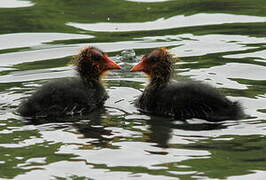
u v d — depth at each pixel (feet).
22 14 79.05
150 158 40.01
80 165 39.24
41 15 78.54
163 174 37.88
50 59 62.95
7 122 46.60
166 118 47.47
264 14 76.23
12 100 51.60
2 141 42.88
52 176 37.99
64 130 44.83
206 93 48.49
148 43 67.62
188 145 41.86
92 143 42.37
